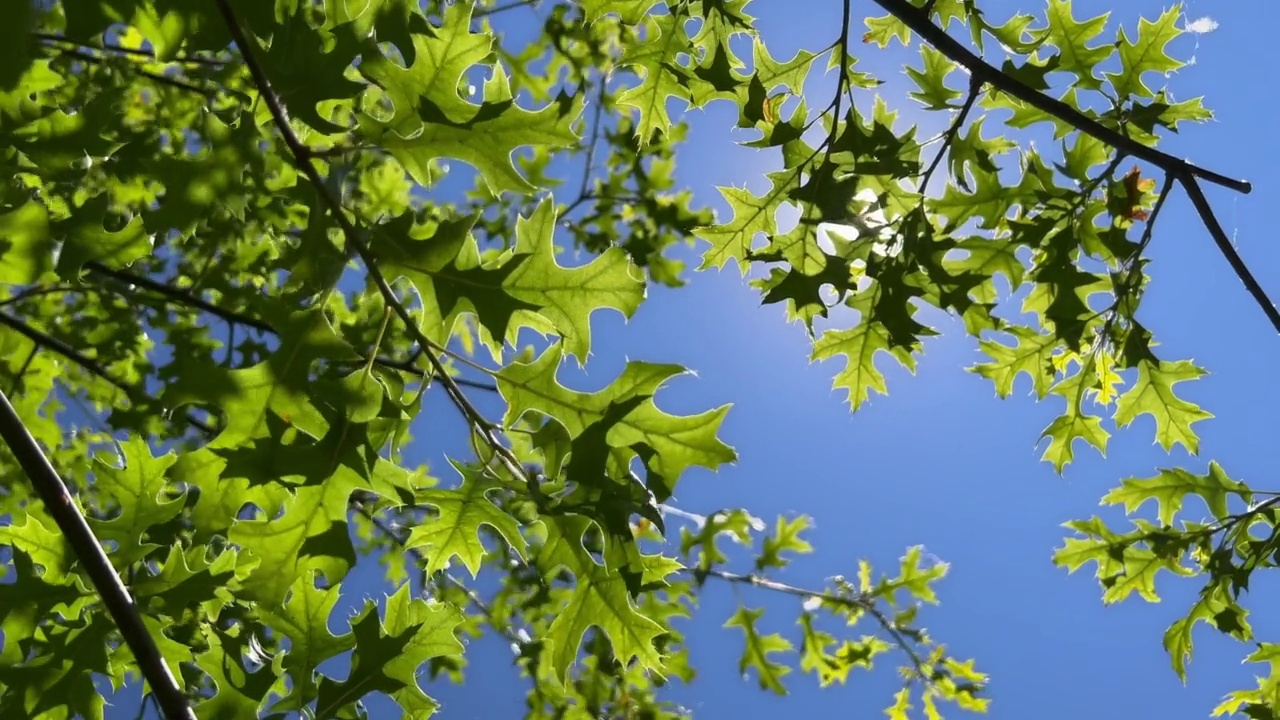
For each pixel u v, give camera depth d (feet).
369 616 6.59
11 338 11.56
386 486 5.93
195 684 10.34
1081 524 11.91
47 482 5.70
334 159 5.86
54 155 5.97
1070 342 9.95
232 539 5.81
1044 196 9.45
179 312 14.20
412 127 5.57
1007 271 9.75
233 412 5.49
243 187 5.67
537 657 14.78
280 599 5.86
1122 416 10.71
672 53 9.50
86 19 4.95
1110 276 9.67
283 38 5.32
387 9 5.45
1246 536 11.06
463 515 6.24
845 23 8.46
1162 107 9.40
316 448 5.59
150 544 6.77
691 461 5.94
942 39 8.07
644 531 13.82
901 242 8.89
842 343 9.79
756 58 9.16
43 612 6.51
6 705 6.38
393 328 13.61
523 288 5.74
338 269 5.64
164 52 5.07
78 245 6.17
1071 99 9.74
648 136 9.86
